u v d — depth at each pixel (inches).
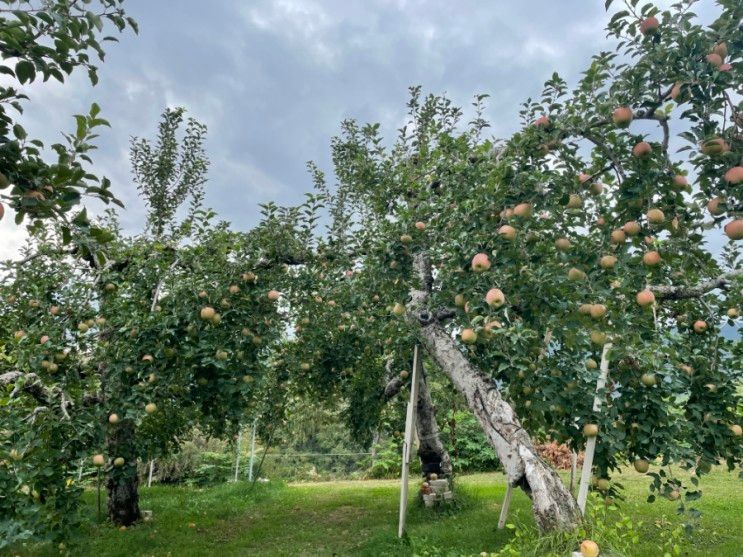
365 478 560.1
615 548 124.9
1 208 88.7
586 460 163.8
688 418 179.5
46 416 157.5
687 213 133.9
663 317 203.3
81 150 95.0
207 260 238.2
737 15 112.4
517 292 165.6
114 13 101.8
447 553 193.8
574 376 180.2
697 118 121.0
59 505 153.5
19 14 84.4
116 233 270.5
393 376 332.5
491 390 169.3
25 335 189.2
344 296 255.9
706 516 253.6
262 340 231.0
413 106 317.4
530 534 140.4
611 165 146.8
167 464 506.3
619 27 130.9
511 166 158.1
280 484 430.6
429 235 195.3
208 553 221.6
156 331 207.8
